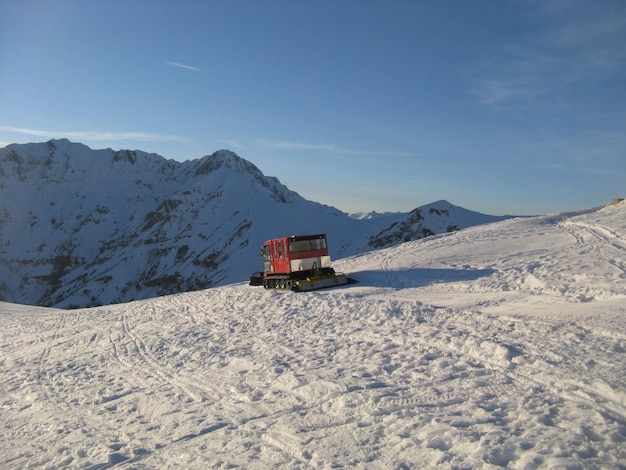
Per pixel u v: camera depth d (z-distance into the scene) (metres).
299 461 6.46
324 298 17.27
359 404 7.87
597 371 7.61
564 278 15.86
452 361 9.23
